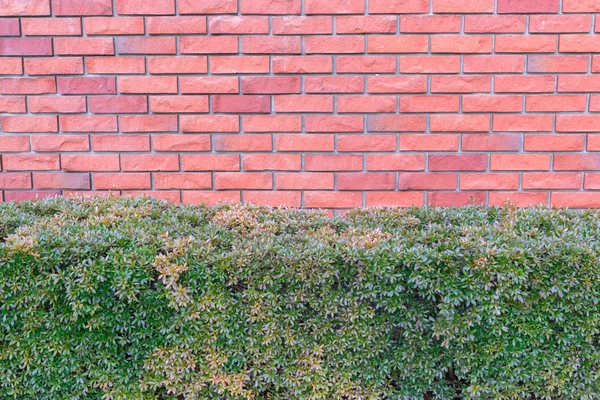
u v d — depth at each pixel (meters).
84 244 2.39
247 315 2.41
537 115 3.24
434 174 3.31
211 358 2.43
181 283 2.38
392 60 3.22
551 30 3.15
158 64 3.26
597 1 3.11
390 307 2.41
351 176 3.34
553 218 2.89
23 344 2.41
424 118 3.27
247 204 3.14
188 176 3.37
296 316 2.43
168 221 2.85
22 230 2.53
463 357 2.44
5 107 3.31
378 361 2.50
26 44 3.25
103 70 3.27
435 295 2.45
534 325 2.42
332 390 2.50
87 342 2.44
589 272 2.34
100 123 3.33
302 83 3.26
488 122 3.25
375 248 2.38
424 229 2.88
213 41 3.23
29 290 2.34
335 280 2.44
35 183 3.39
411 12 3.17
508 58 3.19
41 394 2.50
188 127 3.32
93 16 3.23
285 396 2.49
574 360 2.43
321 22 3.19
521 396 2.49
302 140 3.31
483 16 3.16
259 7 3.19
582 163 3.26
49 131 3.34
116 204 3.03
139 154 3.36
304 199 3.37
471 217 2.96
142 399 2.46
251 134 3.32
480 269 2.33
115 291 2.36
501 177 3.30
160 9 3.21
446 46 3.19
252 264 2.38
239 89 3.28
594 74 3.18
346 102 3.27
